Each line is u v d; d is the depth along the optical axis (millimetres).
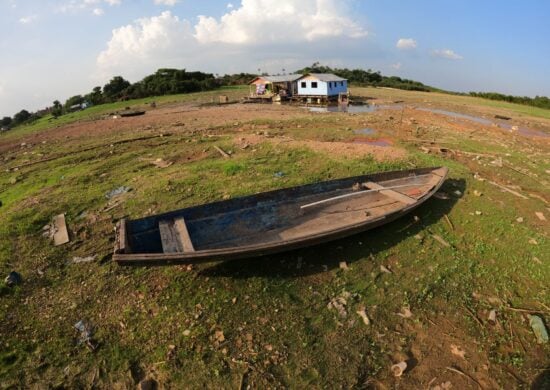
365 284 8609
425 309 7973
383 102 39531
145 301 7992
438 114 30516
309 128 23016
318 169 14719
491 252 9758
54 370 6645
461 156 17094
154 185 13375
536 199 12617
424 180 12992
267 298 8055
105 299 8125
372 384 6426
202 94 49938
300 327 7383
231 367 6594
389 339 7258
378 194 11961
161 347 6961
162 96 50250
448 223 11016
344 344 7086
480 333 7461
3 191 14594
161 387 6348
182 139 20266
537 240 10227
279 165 15172
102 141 21344
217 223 10000
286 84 43125
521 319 7805
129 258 7188
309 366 6637
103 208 12047
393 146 18656
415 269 9117
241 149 17578
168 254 7387
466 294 8391
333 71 71188
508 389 6422
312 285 8508
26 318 7738
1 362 6746
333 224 10492
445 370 6703
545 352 7129
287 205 11094
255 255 8172
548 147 19906
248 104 38906
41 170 16547
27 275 8953
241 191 12727
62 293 8383
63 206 12211
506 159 16688
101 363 6734
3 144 24453
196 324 7391
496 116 30250
